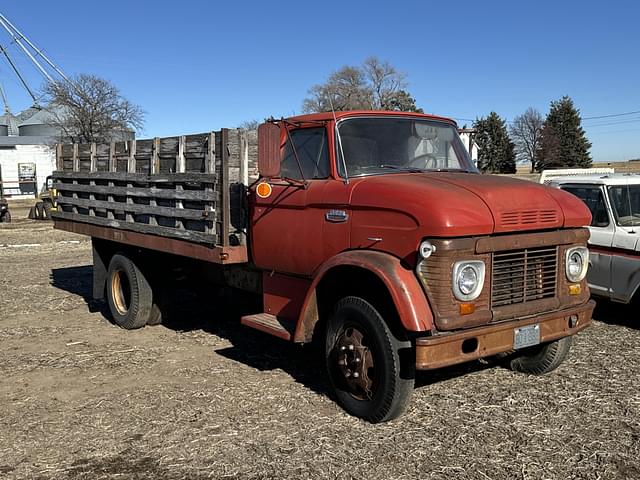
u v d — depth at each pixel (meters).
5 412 5.15
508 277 4.58
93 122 40.00
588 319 5.08
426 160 5.51
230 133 5.77
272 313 5.77
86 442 4.54
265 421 4.82
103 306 9.33
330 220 4.99
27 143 49.66
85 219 8.28
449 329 4.30
